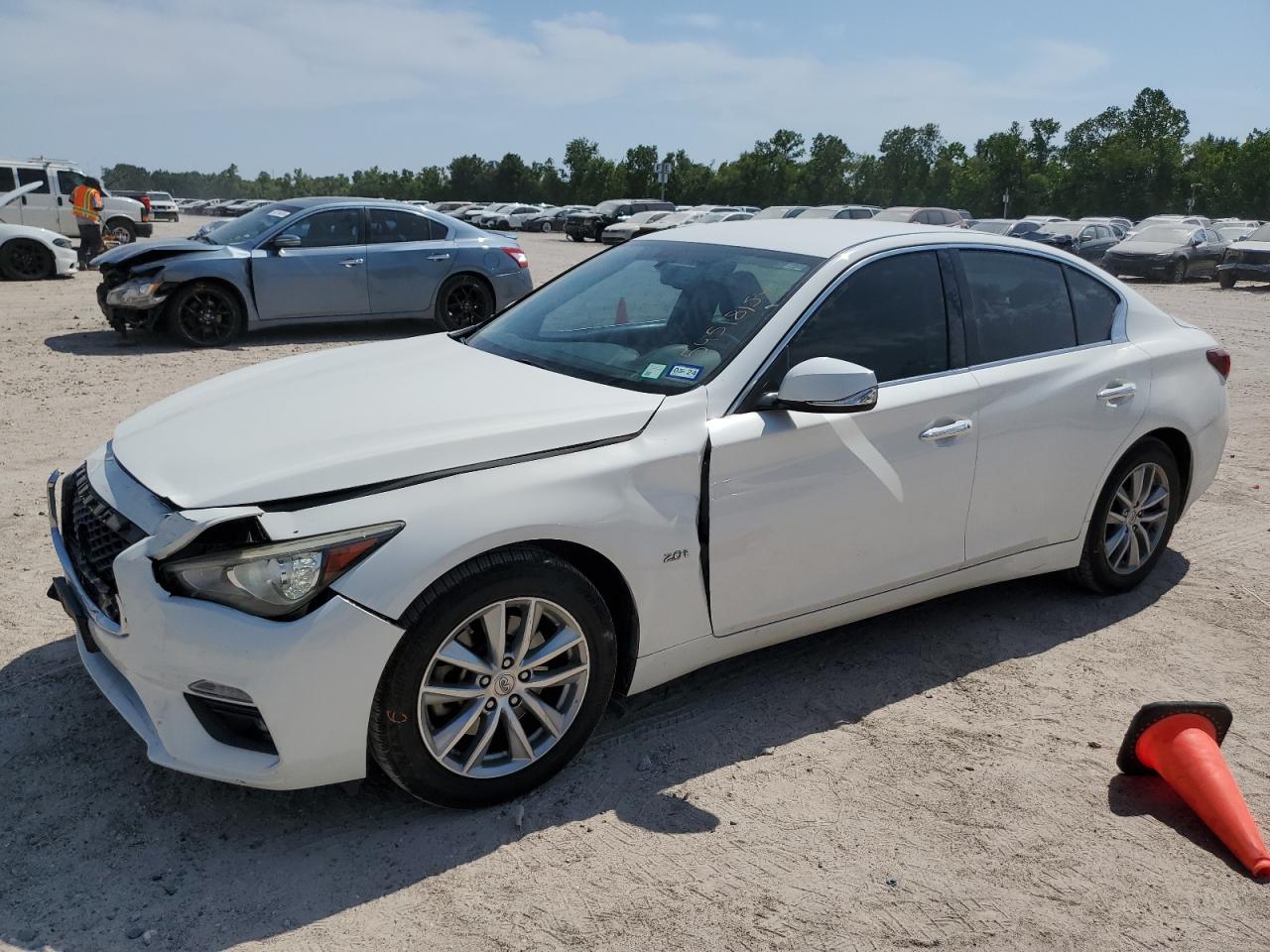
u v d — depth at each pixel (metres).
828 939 2.49
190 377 8.95
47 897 2.54
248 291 10.69
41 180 21.36
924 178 77.44
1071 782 3.20
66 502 3.22
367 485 2.71
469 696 2.82
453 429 2.94
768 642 3.48
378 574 2.61
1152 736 3.12
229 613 2.56
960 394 3.71
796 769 3.21
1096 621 4.36
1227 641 4.21
